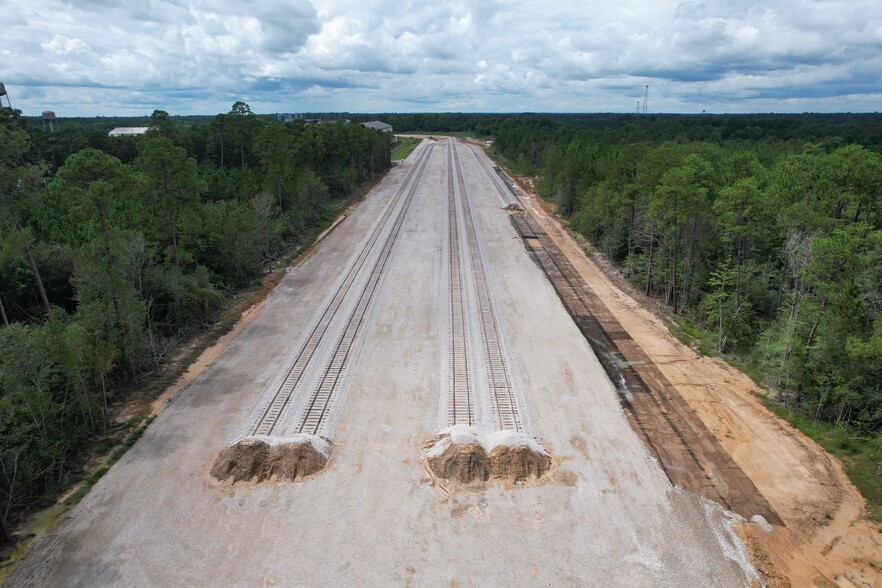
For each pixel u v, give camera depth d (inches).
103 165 1163.3
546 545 746.8
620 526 781.3
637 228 1902.1
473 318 1459.2
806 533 786.2
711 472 902.4
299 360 1230.3
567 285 1766.7
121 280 1156.5
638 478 877.2
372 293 1641.2
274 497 827.4
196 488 844.6
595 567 714.8
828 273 1109.7
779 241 1556.3
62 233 1566.2
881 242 1200.8
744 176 1808.6
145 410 1046.4
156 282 1358.3
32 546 736.3
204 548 735.7
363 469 885.8
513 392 1102.4
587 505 818.2
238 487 846.5
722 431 1011.3
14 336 877.2
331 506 809.5
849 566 735.7
